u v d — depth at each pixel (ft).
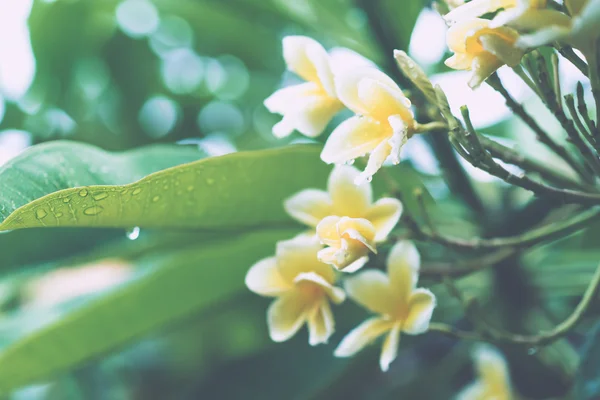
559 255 2.74
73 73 3.43
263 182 2.16
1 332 2.72
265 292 1.91
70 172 1.98
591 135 1.69
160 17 3.56
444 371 2.77
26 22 3.34
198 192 2.09
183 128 3.57
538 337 1.85
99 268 3.25
